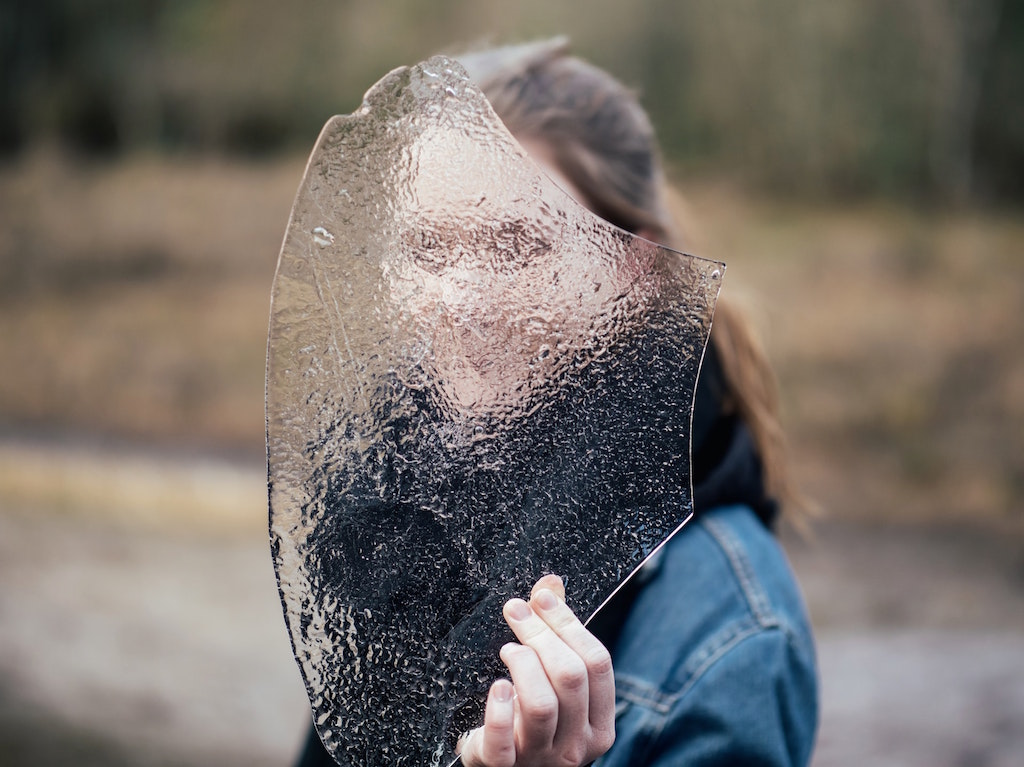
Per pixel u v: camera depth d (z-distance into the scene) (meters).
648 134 1.05
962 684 4.25
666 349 0.64
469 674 0.61
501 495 0.62
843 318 12.13
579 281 0.64
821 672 4.60
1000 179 17.92
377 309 0.61
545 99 1.00
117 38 22.33
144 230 17.11
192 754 3.64
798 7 17.80
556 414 0.63
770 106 18.00
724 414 0.98
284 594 0.59
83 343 14.48
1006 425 10.21
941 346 11.55
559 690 0.58
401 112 0.62
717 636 0.79
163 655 4.80
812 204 17.69
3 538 6.82
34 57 22.44
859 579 7.05
